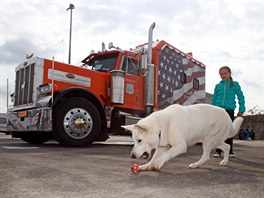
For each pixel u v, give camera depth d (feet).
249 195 8.66
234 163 16.14
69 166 13.05
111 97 25.45
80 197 7.96
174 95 30.89
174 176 11.45
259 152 24.53
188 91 33.37
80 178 10.46
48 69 24.21
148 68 27.66
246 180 11.04
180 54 32.30
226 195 8.57
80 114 22.81
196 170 13.25
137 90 27.50
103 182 9.89
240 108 19.01
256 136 80.33
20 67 26.27
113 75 25.49
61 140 22.35
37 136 27.89
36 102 23.43
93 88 25.50
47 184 9.45
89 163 14.14
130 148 23.86
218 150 18.99
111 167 13.10
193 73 34.50
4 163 13.48
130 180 10.35
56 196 8.03
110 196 8.11
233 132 15.62
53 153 18.06
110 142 33.30
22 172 11.39
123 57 27.20
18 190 8.63
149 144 12.59
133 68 27.91
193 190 9.05
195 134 13.69
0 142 28.53
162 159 12.51
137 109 27.43
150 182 10.10
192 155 19.72
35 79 23.76
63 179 10.24
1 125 45.34
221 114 14.64
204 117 13.98
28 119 23.66
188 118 13.38
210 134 14.35
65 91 22.66
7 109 27.55
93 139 23.36
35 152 18.48
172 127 12.85
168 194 8.45
